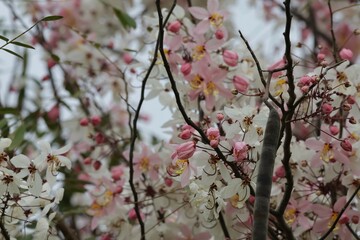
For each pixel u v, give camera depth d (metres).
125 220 0.98
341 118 0.87
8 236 0.85
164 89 0.96
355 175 0.87
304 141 0.91
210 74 0.93
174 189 0.95
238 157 0.80
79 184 1.08
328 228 0.88
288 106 0.79
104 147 1.13
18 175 0.84
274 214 0.82
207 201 0.82
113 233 0.99
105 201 0.98
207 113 0.93
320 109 0.82
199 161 0.81
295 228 0.90
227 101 0.94
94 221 0.99
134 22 1.16
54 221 0.94
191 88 0.93
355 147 0.87
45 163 0.85
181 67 0.93
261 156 0.74
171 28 0.93
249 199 0.87
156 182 0.97
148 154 0.97
